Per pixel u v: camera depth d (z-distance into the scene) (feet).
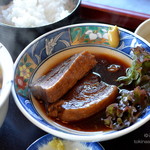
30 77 0.78
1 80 0.63
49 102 0.70
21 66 0.76
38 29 0.85
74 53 0.89
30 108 0.68
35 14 0.98
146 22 0.87
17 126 0.71
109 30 0.86
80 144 0.65
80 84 0.77
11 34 0.86
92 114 0.69
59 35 0.85
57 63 0.86
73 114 0.67
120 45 0.86
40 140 0.65
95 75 0.81
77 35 0.88
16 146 0.67
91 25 0.87
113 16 1.04
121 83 0.78
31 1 1.02
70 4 1.06
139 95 0.65
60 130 0.63
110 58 0.87
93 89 0.74
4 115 0.62
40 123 0.61
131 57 0.83
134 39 0.82
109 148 0.65
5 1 1.09
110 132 0.62
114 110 0.64
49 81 0.74
